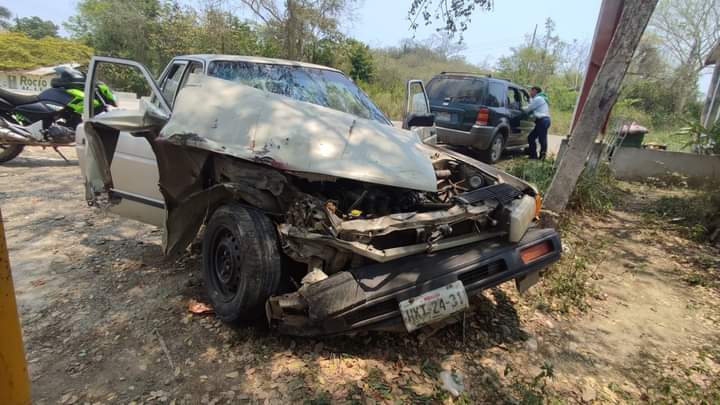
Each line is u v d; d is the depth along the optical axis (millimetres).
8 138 7086
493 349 2947
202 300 3301
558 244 3219
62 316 3070
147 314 3117
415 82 5176
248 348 2766
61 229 4668
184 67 4066
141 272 3744
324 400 2316
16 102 7316
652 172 8781
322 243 2531
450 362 2766
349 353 2754
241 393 2391
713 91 12938
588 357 2975
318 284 2426
